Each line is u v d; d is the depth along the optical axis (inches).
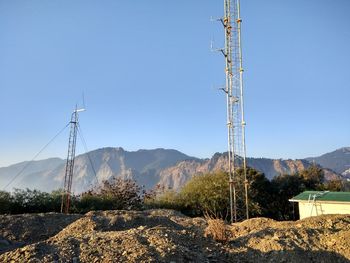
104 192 1263.5
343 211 913.5
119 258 282.7
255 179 1537.9
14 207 959.0
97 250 296.7
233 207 999.0
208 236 374.0
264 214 1382.9
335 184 1891.0
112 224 518.3
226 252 339.6
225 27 983.0
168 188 1342.3
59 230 593.0
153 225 518.3
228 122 969.5
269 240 352.2
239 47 978.1
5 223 591.5
